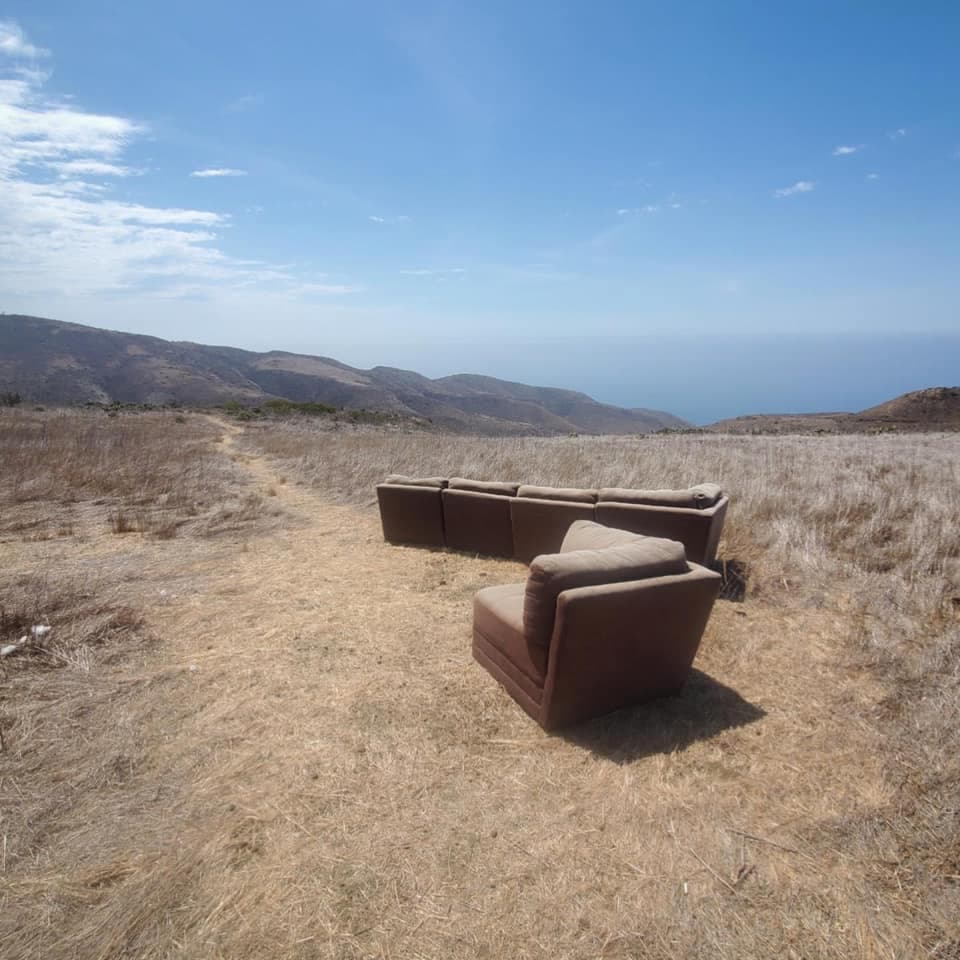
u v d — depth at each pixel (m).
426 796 2.50
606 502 5.23
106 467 10.49
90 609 4.42
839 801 2.43
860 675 3.47
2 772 2.60
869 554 5.45
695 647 3.24
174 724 3.02
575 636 2.78
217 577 5.37
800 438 22.05
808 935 1.84
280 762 2.72
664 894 2.01
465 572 5.58
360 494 9.15
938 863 2.07
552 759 2.75
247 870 2.11
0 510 7.76
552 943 1.83
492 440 18.06
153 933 1.86
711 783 2.57
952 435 23.62
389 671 3.61
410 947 1.82
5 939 1.83
